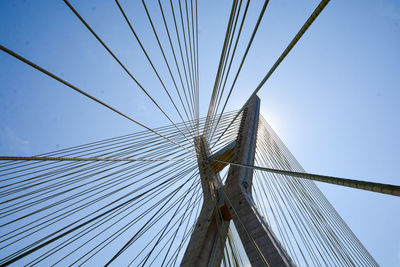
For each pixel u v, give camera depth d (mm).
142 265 9461
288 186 15805
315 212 14688
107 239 8812
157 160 12094
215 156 18750
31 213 7742
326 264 10555
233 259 10375
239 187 15367
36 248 5703
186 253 13930
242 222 13172
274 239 11930
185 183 13273
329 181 2848
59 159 7078
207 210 15562
